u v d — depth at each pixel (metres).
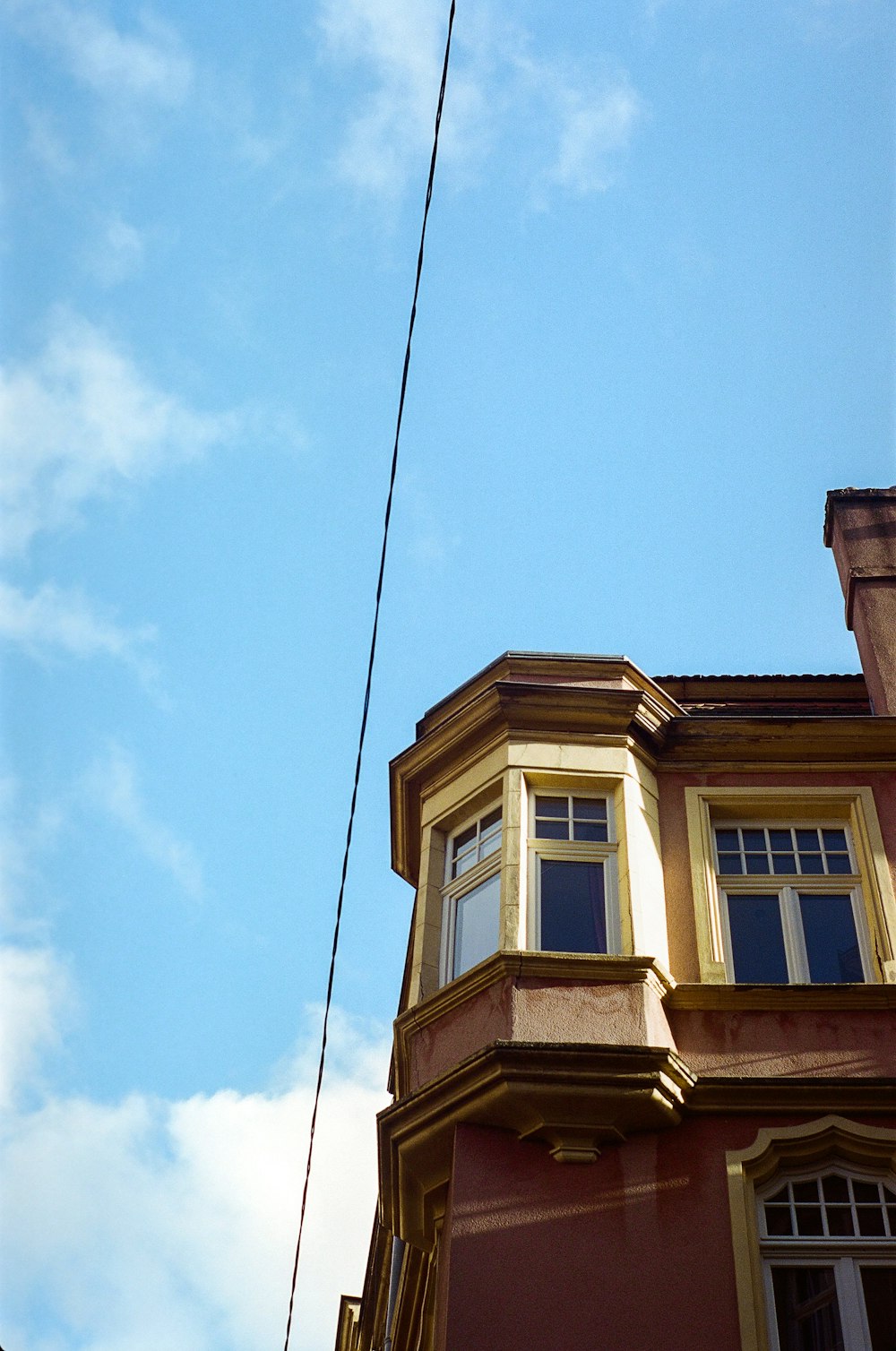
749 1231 11.70
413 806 15.81
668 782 15.09
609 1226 11.80
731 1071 12.75
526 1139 12.41
